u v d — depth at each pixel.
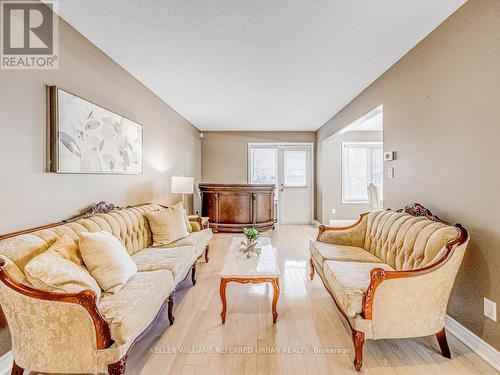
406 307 1.66
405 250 2.10
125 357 1.45
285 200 7.08
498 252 1.68
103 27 2.24
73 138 2.20
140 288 1.76
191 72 3.19
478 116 1.83
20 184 1.77
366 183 6.80
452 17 2.05
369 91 3.63
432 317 1.70
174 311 2.38
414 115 2.57
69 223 2.04
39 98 1.92
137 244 2.68
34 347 1.39
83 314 1.35
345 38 2.42
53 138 2.00
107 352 1.38
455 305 2.01
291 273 3.31
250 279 2.15
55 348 1.38
